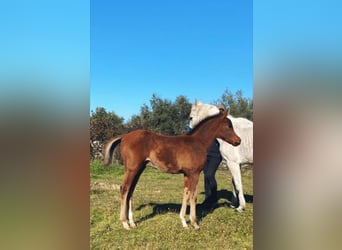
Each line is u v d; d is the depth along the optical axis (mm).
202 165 3836
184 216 3855
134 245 3584
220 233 3789
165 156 3746
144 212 4051
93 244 3541
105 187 4121
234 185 4230
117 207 3951
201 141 3854
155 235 3734
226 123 3918
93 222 3805
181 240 3697
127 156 3781
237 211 4078
